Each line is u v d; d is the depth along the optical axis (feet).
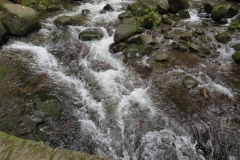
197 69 21.48
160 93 19.08
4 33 24.80
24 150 11.41
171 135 15.88
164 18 29.07
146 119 16.94
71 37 26.22
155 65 22.15
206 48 23.65
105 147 15.46
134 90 19.49
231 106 17.62
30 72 21.11
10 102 17.74
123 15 29.66
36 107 17.43
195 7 32.91
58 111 17.30
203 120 16.58
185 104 17.95
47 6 33.32
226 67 21.75
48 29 28.07
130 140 15.71
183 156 14.84
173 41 25.48
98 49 24.58
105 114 17.42
